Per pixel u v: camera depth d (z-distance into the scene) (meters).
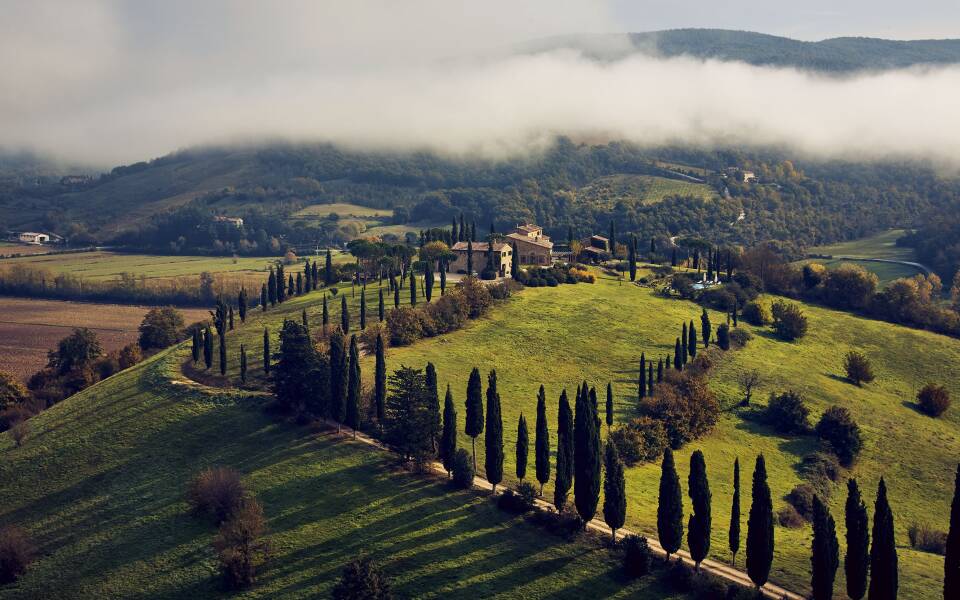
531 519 107.06
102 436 140.38
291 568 100.88
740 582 94.12
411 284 194.25
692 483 96.06
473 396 121.12
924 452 157.25
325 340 167.62
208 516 113.50
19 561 108.44
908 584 95.62
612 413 143.38
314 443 127.94
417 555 100.94
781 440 152.38
